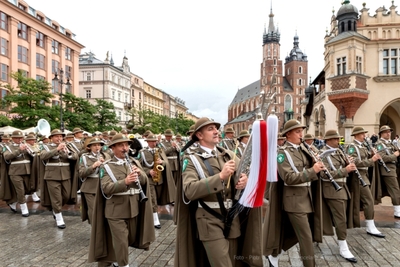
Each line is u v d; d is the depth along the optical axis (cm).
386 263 510
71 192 797
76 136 973
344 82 2305
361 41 2308
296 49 9875
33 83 2614
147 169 765
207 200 318
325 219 536
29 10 3900
